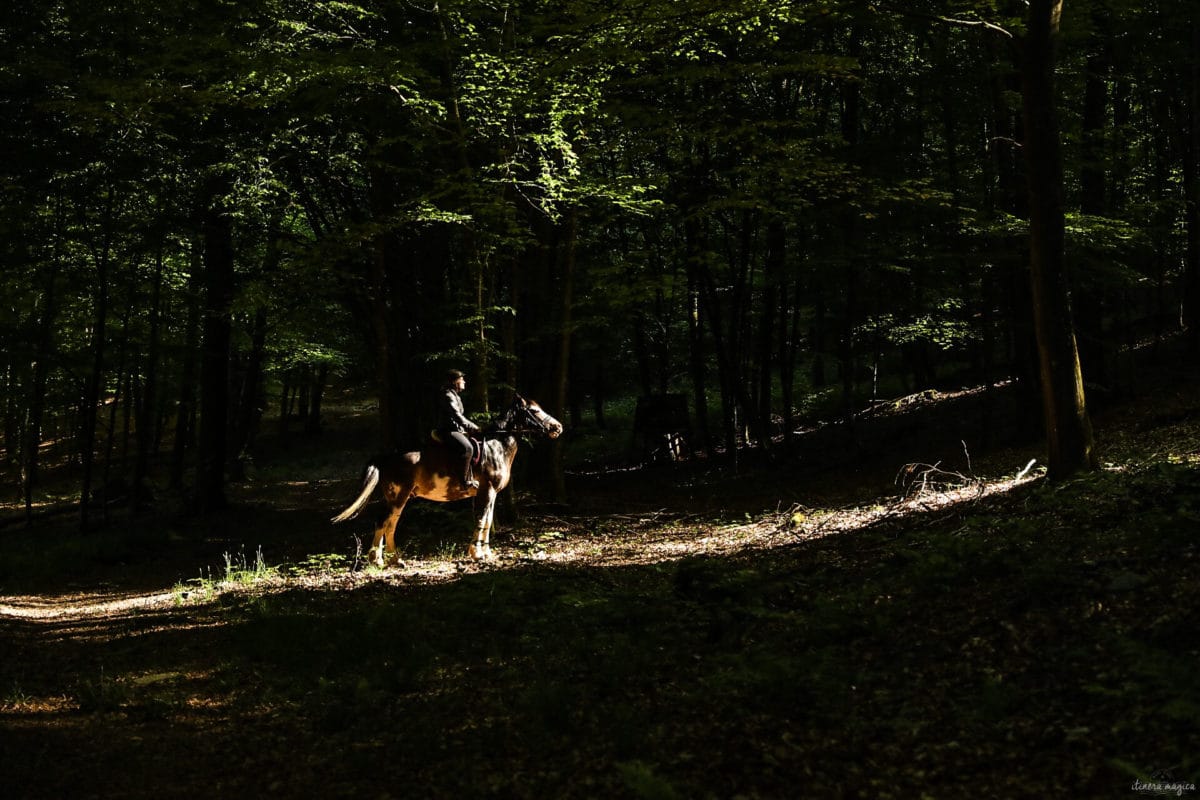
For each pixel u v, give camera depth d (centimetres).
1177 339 2373
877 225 1909
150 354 2320
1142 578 647
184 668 888
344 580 1319
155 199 2080
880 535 1141
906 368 3155
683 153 1959
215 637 1012
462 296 1802
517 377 2106
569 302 1900
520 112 1503
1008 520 981
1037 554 787
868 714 563
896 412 2588
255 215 1931
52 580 1681
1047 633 611
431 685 770
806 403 3139
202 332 2409
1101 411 1881
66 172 1791
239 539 2012
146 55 1572
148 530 2127
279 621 999
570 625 898
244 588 1334
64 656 955
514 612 969
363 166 1812
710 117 1728
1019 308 1836
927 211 1820
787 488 1995
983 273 1931
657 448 2823
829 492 1825
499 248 1777
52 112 1631
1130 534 777
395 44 1631
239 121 1842
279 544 1872
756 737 554
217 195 1867
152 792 567
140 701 775
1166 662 496
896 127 2052
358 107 1750
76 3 1666
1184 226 2128
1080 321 1991
